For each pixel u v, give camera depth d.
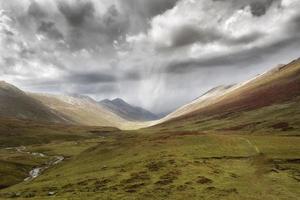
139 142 122.31
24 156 178.62
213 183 67.38
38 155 193.75
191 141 111.12
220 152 96.81
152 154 99.12
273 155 90.94
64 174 102.19
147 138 128.12
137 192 63.88
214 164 83.50
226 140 110.75
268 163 84.00
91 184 75.31
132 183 71.00
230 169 79.44
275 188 64.06
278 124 165.75
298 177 71.62
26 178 128.00
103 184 73.50
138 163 90.38
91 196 63.91
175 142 112.31
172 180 70.19
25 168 148.12
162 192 62.78
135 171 81.38
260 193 61.00
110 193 64.88
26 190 82.88
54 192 72.69
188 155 93.88
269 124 172.62
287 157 88.12
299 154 90.69
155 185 67.62
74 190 71.69
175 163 83.75
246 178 71.44
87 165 109.44
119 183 72.25
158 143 113.75
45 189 79.25
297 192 61.66
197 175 72.75
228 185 66.19
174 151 99.50
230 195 60.00
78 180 83.25
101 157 116.56
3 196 77.56
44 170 140.12
